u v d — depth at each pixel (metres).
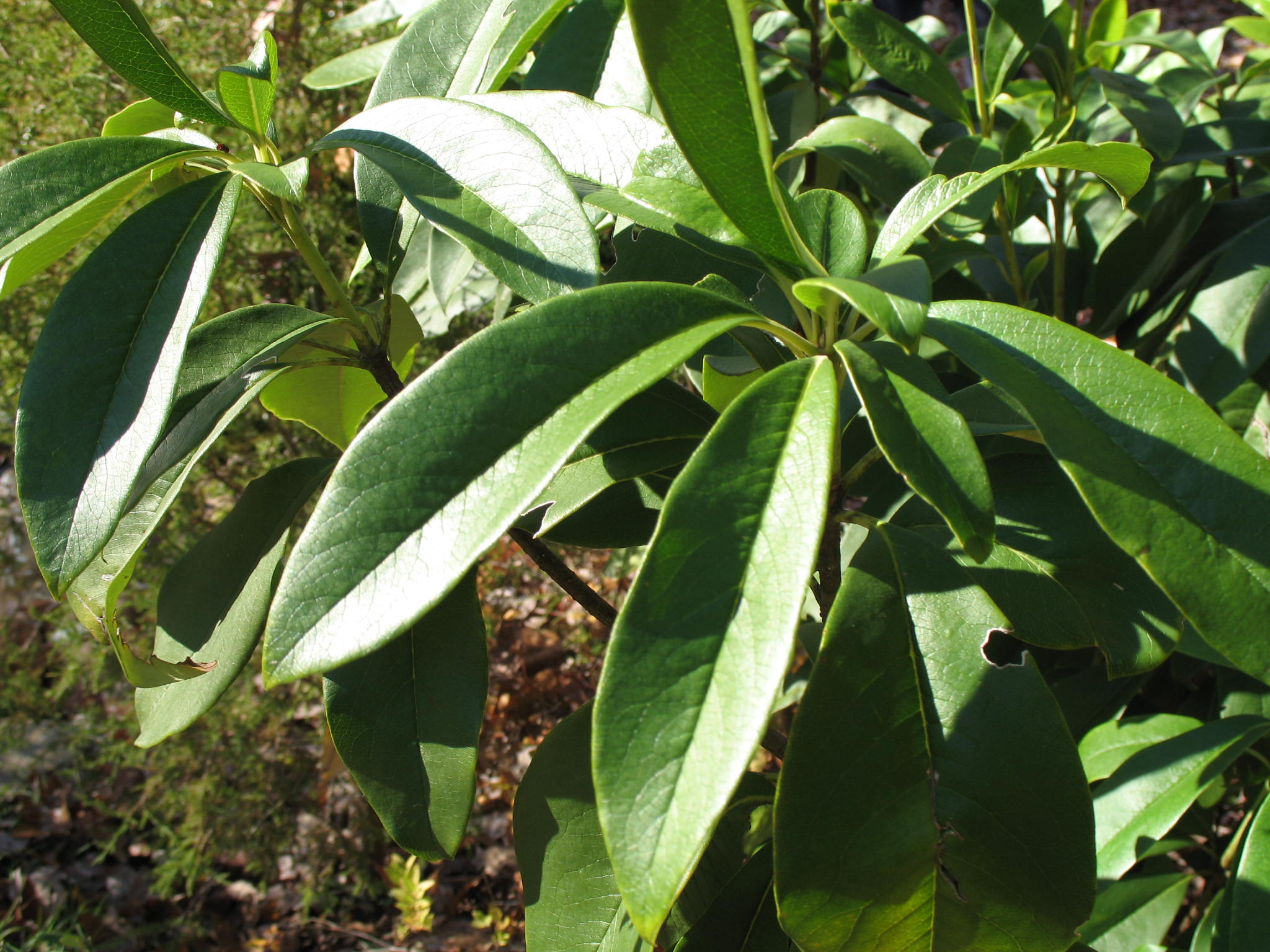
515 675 1.11
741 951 0.39
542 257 0.33
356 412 0.48
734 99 0.29
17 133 0.85
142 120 0.41
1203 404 0.30
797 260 0.31
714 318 0.31
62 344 0.32
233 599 0.40
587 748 0.39
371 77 0.57
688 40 0.28
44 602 1.11
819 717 0.32
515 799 0.39
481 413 0.29
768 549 0.27
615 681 0.26
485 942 1.01
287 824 1.02
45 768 1.16
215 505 1.03
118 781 1.16
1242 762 0.57
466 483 0.28
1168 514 0.29
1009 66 0.54
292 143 0.90
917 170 0.51
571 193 0.33
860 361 0.30
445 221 0.33
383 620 0.27
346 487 0.28
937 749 0.32
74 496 0.31
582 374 0.29
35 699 1.05
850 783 0.31
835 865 0.31
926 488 0.28
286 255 0.93
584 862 0.39
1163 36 0.73
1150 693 0.66
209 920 1.07
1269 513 0.29
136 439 0.32
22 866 1.10
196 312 0.33
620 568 0.98
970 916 0.32
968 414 0.37
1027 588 0.38
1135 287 0.62
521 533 0.41
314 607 0.28
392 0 0.60
